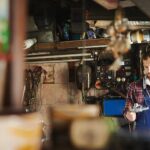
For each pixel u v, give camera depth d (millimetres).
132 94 3082
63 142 726
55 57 4418
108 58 4234
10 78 790
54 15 3395
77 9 2213
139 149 778
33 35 4012
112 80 4504
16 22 800
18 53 804
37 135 719
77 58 4496
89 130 717
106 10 2033
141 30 3998
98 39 3945
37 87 5215
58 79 5207
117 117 4113
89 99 4645
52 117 748
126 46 1312
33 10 3014
